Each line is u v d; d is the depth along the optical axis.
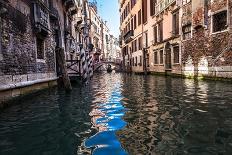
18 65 8.71
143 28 28.81
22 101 8.39
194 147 3.46
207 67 13.93
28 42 10.02
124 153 3.36
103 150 3.51
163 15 21.48
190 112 5.57
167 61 21.00
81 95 9.70
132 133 4.21
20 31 9.12
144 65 27.95
